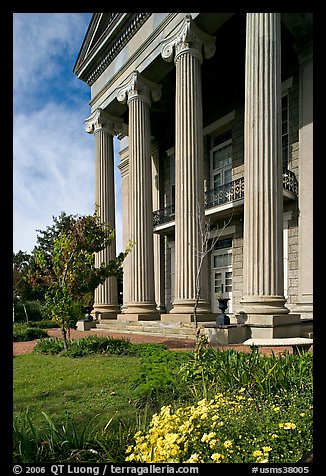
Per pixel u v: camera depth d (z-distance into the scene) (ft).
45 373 22.97
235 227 56.54
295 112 47.85
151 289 50.83
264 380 13.76
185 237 41.22
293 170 47.29
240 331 31.17
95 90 67.97
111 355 29.19
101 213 62.18
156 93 54.34
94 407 14.98
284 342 24.77
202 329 35.09
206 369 16.33
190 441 9.01
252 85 34.81
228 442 8.33
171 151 72.69
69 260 33.22
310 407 11.07
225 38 51.29
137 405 14.61
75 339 39.24
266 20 34.88
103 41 60.49
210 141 64.44
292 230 46.32
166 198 73.72
